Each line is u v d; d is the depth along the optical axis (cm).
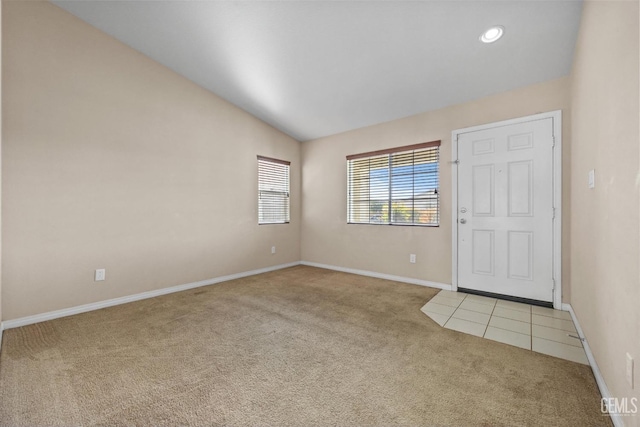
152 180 318
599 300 162
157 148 322
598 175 167
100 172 279
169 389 154
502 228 304
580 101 217
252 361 184
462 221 330
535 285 286
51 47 250
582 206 212
